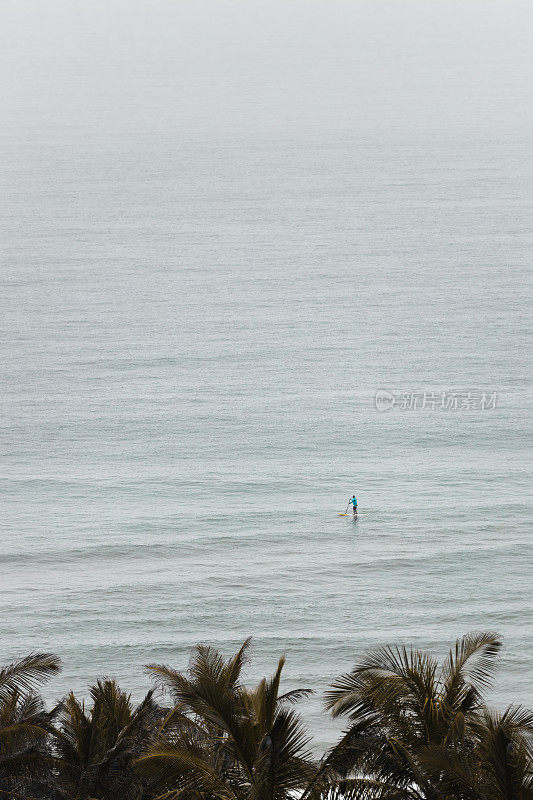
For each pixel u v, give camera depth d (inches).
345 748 2406.5
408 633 6569.9
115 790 2475.4
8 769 2490.2
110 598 7229.3
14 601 7165.4
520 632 6530.5
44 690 5708.7
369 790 2333.9
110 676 5935.0
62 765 2559.1
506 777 2071.9
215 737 2402.8
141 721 2736.2
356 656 6200.8
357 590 7391.7
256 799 2154.3
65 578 7687.0
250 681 5836.6
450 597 7214.6
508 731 2231.8
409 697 2475.4
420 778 2236.7
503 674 5846.5
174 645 6392.7
